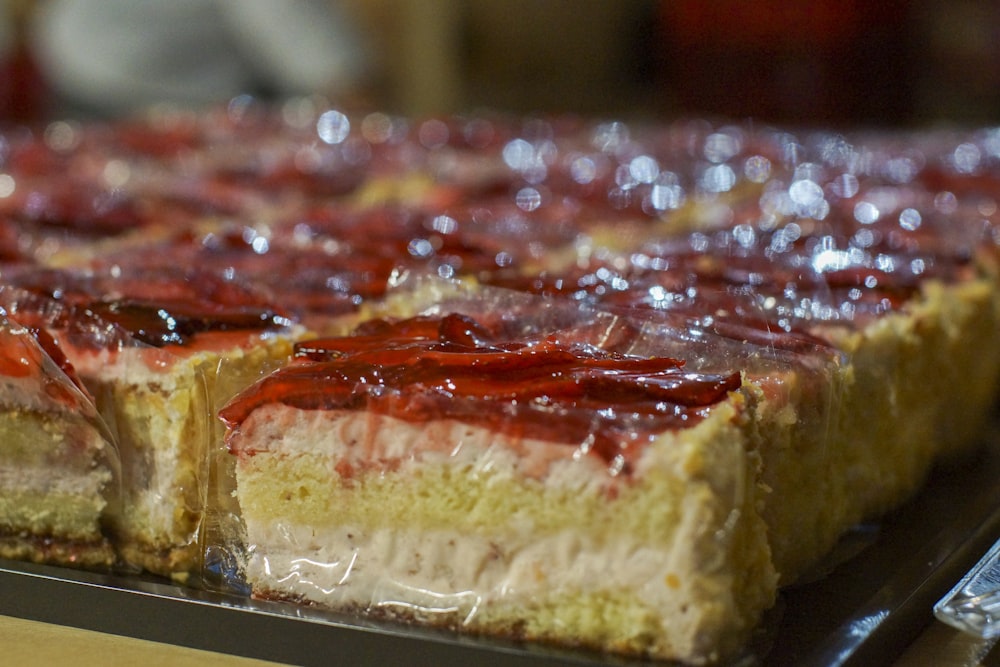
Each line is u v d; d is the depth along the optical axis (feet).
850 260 1.68
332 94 3.49
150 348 1.46
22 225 1.89
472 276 1.63
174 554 1.45
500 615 1.34
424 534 1.36
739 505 1.31
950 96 3.70
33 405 1.46
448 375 1.36
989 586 1.34
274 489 1.39
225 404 1.44
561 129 2.88
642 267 1.66
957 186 2.12
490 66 4.45
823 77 3.73
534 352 1.37
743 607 1.32
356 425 1.36
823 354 1.45
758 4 3.72
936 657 1.37
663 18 4.00
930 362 1.60
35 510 1.47
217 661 1.36
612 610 1.32
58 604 1.41
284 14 3.45
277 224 1.89
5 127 3.04
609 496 1.31
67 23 3.49
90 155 2.56
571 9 4.39
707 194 2.15
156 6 3.43
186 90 3.51
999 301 1.75
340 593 1.38
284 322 1.53
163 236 1.87
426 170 2.39
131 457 1.47
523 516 1.33
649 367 1.37
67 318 1.50
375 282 1.62
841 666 1.31
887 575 1.43
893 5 3.61
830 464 1.45
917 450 1.58
